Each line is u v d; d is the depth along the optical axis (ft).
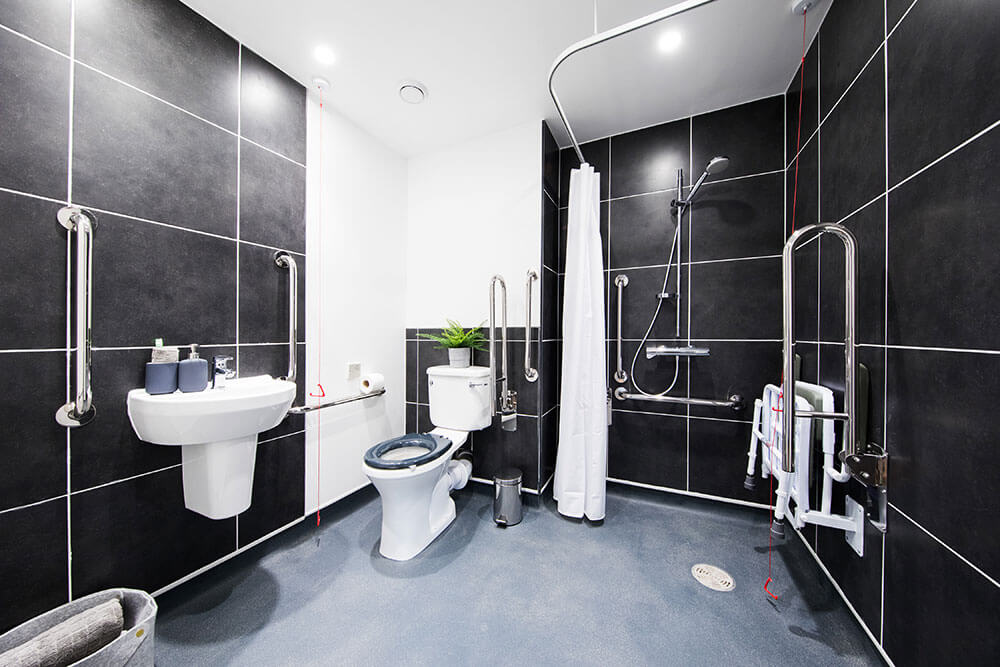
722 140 5.99
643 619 3.84
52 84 3.26
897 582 3.02
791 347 3.09
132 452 3.77
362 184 6.43
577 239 5.94
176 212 4.09
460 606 4.04
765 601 4.09
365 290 6.48
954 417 2.46
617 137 6.73
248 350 4.77
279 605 4.07
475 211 6.79
